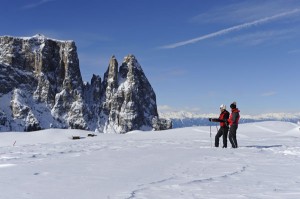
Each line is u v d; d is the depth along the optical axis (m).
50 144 25.80
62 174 10.40
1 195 7.52
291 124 53.19
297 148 18.84
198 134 44.19
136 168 11.61
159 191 7.86
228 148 19.08
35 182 9.10
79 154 16.50
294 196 7.27
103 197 7.28
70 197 7.32
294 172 10.77
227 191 7.84
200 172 10.73
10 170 11.24
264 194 7.49
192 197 7.20
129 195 7.41
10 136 49.34
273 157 14.80
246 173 10.54
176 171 10.94
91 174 10.41
